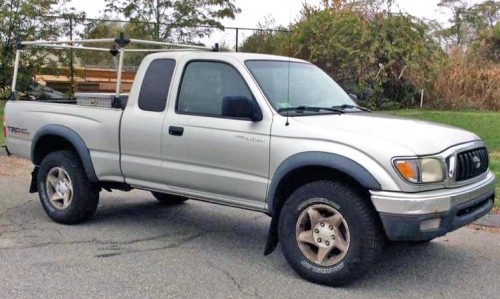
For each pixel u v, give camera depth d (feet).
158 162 18.81
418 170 14.44
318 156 15.25
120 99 19.97
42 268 16.80
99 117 20.27
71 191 21.42
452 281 16.34
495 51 78.38
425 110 61.11
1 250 18.45
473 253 18.89
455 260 18.19
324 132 15.49
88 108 20.83
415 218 14.24
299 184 16.69
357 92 60.80
